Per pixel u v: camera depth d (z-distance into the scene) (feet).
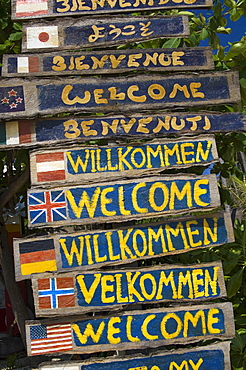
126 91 11.37
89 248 10.55
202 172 15.26
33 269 10.34
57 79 11.25
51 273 10.34
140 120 11.27
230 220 11.05
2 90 11.07
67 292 10.33
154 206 10.80
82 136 11.05
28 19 11.75
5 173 20.54
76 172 10.85
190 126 11.39
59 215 10.60
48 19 11.93
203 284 10.78
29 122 11.07
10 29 16.28
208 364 10.52
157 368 10.37
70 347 10.24
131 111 11.27
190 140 11.27
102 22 11.88
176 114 11.41
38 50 11.55
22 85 11.14
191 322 10.61
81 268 10.44
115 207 10.74
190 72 11.98
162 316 10.57
